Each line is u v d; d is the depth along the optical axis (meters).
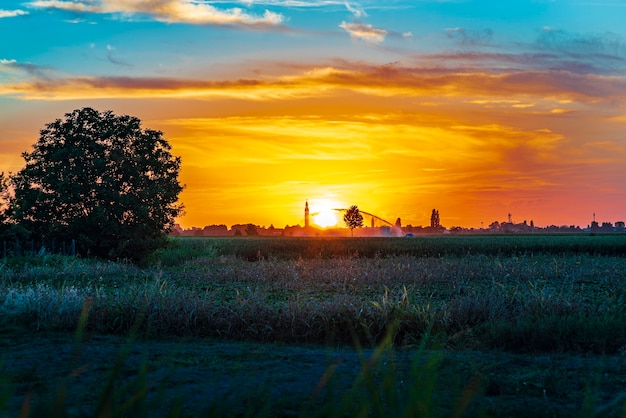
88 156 46.16
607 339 13.12
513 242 74.06
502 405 8.45
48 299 16.83
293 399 8.67
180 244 68.00
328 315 14.93
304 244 69.81
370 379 2.81
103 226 43.97
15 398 8.50
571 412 8.30
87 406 7.70
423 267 32.50
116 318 15.01
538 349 13.19
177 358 11.80
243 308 15.95
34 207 45.38
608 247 63.88
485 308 16.12
